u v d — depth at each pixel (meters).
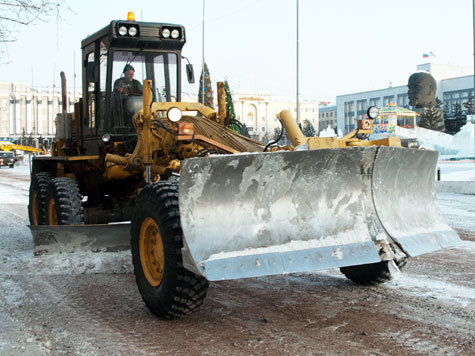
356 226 4.43
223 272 3.84
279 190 4.22
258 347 3.72
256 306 4.73
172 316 4.29
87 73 7.56
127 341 3.89
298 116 27.89
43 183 7.78
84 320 4.41
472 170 23.41
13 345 3.82
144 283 4.52
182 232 3.97
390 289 5.23
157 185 4.40
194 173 3.90
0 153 43.06
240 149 5.63
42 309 4.73
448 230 5.07
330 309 4.59
